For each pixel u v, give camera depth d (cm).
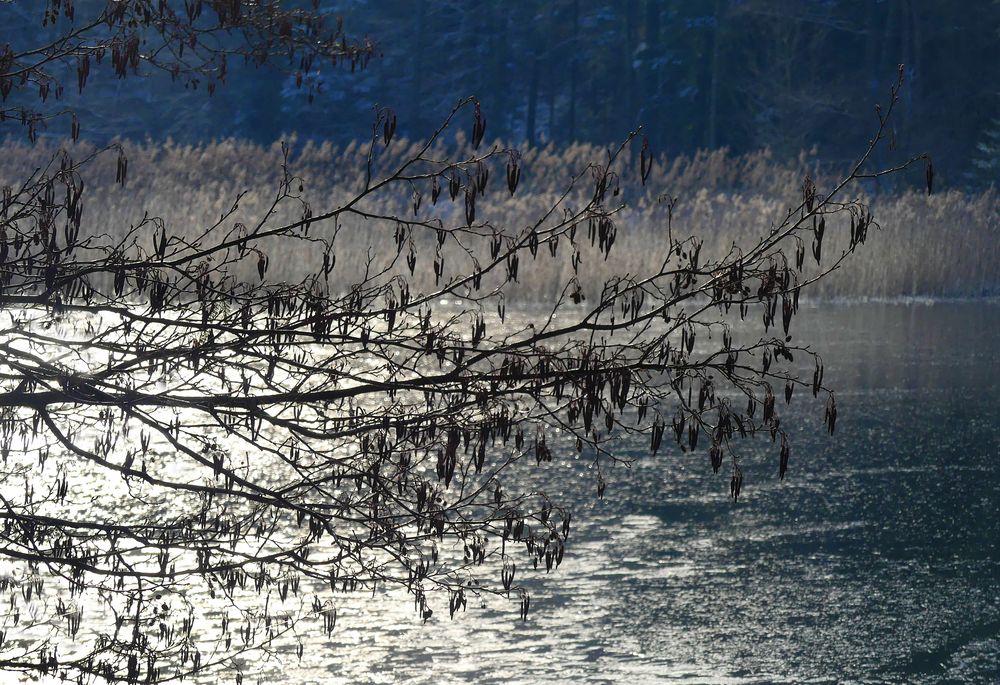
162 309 1100
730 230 5812
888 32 12325
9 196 1120
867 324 5144
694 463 2623
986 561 1969
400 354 2262
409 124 14462
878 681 1502
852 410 3231
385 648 1550
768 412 1061
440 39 14950
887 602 1777
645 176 1020
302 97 13625
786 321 1045
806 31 12925
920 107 12069
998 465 2638
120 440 2459
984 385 3631
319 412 1134
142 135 12694
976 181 11575
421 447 1138
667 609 1731
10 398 1089
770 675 1516
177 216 4825
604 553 1978
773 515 2233
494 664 1520
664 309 1080
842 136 12269
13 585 1642
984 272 6456
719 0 13012
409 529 1983
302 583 1738
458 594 1192
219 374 1120
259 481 2114
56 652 1413
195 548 1172
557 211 5572
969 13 12125
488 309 4850
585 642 1605
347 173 5838
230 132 13362
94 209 4744
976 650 1606
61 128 12062
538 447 1128
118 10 1147
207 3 1184
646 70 13962
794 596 1798
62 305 1098
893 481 2492
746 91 12900
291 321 1186
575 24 14850
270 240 4822
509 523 1184
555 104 15238
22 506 1201
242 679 1420
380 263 4975
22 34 7581
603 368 1075
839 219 6353
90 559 1159
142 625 1522
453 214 5466
